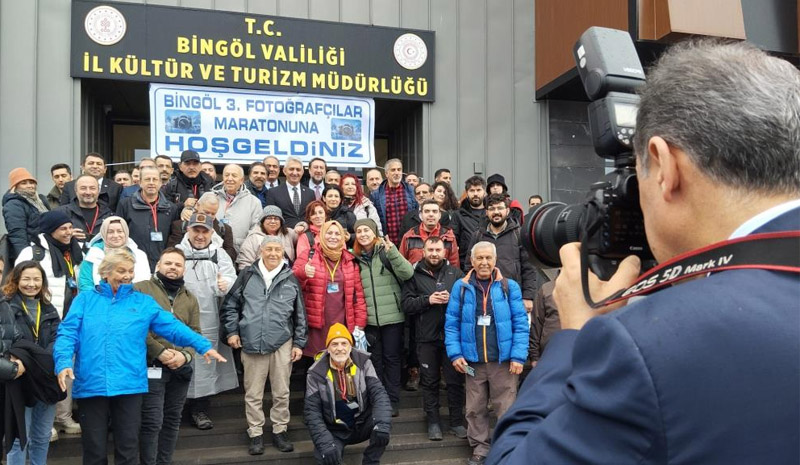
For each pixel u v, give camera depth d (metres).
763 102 0.73
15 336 3.98
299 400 5.70
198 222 5.05
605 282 0.96
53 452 4.82
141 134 8.84
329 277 5.48
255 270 5.11
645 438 0.65
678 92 0.77
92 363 3.84
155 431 4.23
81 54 6.98
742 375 0.64
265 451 5.05
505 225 6.03
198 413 5.25
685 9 6.58
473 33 8.18
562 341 0.94
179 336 4.10
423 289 5.46
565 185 8.35
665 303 0.70
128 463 3.90
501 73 8.23
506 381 5.12
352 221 6.23
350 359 4.76
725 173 0.74
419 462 5.29
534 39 8.35
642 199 0.84
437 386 5.50
